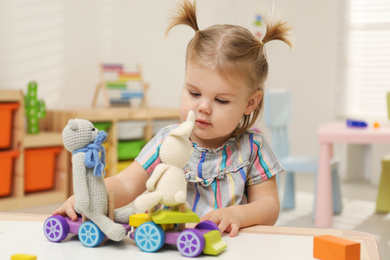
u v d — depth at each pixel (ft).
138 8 12.06
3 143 8.86
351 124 8.54
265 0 13.57
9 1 9.81
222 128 2.61
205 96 2.58
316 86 13.61
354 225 8.09
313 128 13.70
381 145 12.23
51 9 10.50
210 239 1.86
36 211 8.64
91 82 11.28
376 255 1.88
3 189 8.86
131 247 1.96
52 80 10.62
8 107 8.80
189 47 2.75
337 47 13.29
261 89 2.89
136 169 2.93
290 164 8.85
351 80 13.21
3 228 2.24
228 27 2.77
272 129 9.09
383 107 12.89
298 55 13.70
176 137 1.96
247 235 2.17
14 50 9.96
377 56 12.89
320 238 1.83
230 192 2.94
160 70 12.59
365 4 12.92
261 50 2.80
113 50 11.66
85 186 1.97
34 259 1.75
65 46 10.79
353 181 12.83
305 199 10.23
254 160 3.05
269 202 2.76
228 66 2.54
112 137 9.80
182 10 2.89
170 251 1.91
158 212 1.91
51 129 10.07
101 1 11.37
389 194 9.07
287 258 1.82
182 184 1.93
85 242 1.97
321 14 13.42
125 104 11.12
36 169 9.32
